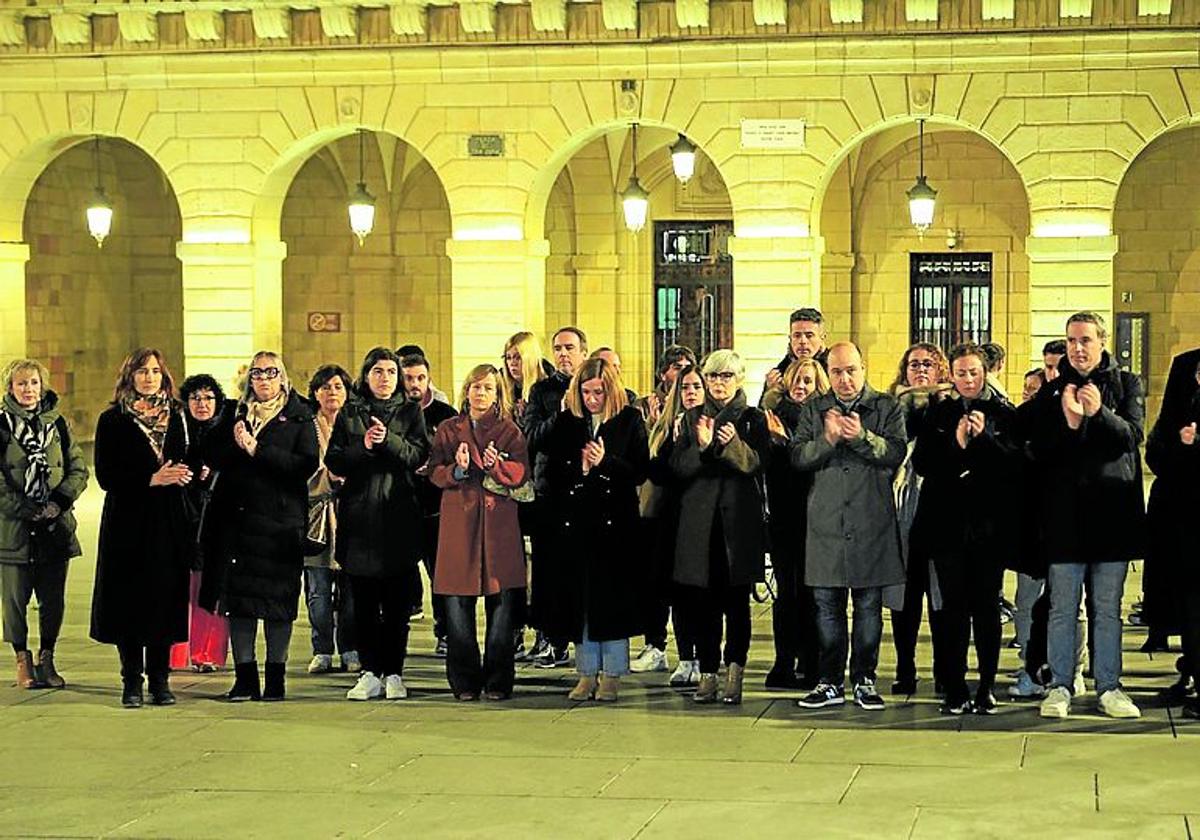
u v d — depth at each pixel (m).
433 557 14.23
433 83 23.64
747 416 12.26
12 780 10.61
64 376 30.50
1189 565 11.79
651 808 9.81
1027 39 22.14
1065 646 11.95
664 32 23.00
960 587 11.95
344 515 12.79
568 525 12.55
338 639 14.04
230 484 12.74
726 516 12.27
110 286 31.72
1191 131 27.14
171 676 13.91
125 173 31.86
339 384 14.09
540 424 13.41
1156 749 11.00
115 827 9.63
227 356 24.41
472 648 12.84
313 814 9.81
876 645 12.29
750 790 10.14
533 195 23.66
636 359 29.25
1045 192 22.45
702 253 29.05
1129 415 12.50
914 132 27.77
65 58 24.36
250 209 24.23
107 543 12.62
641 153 28.78
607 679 12.70
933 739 11.34
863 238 28.31
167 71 24.16
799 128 22.88
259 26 23.70
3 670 14.12
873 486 12.08
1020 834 9.21
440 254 29.89
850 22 22.53
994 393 12.30
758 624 16.12
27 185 25.30
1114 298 27.55
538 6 22.94
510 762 10.88
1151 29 21.88
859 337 28.39
